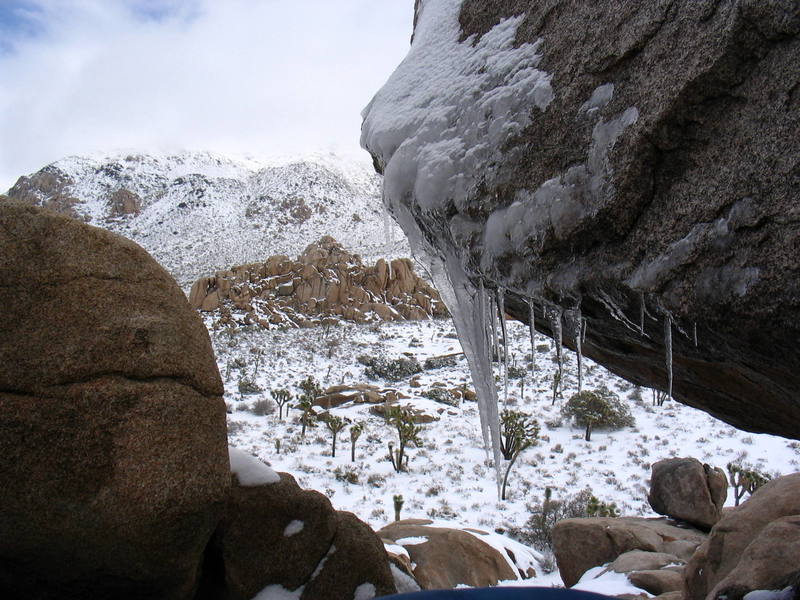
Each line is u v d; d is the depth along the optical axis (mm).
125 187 175625
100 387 2336
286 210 154125
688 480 9047
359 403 30547
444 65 2176
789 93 1270
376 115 2336
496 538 9633
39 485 2230
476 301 2217
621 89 1561
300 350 44875
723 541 3887
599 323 1859
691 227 1361
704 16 1426
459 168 1890
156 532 2344
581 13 1756
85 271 2473
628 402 29516
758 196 1257
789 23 1277
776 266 1200
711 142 1380
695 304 1335
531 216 1663
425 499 17438
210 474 2486
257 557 3283
